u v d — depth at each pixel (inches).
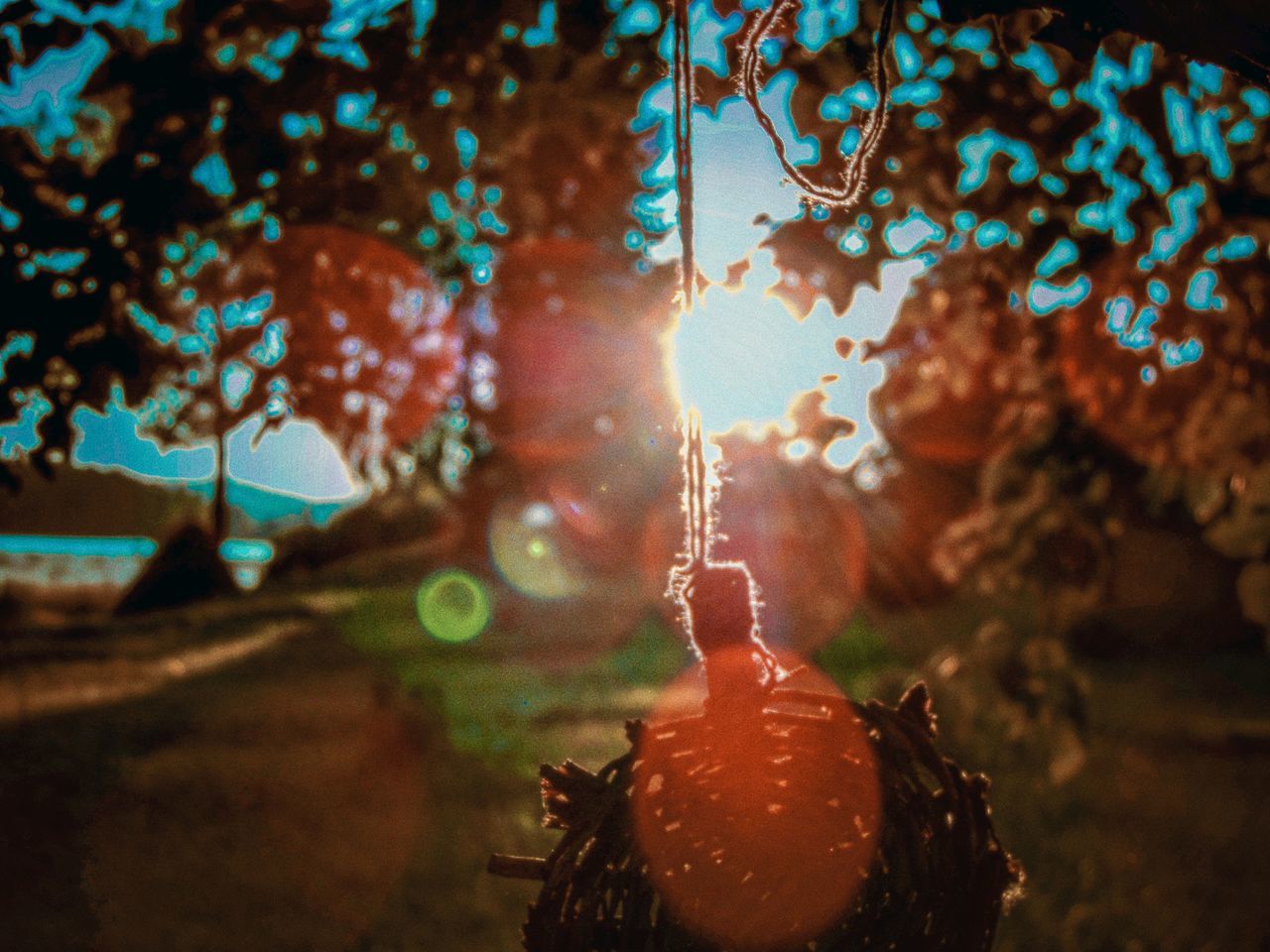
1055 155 135.9
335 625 999.6
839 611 687.7
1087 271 148.8
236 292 132.6
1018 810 355.9
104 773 418.9
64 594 1129.4
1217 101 140.9
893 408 227.9
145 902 278.8
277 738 490.9
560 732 503.2
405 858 314.8
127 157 109.2
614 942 71.6
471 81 134.0
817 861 71.5
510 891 285.4
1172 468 198.5
